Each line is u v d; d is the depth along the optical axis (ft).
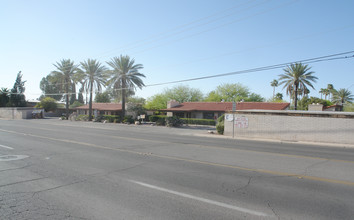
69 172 24.02
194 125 127.65
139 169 25.41
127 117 137.39
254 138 67.87
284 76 130.72
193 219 13.57
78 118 158.71
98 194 17.66
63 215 14.05
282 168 26.53
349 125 56.75
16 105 239.71
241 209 15.07
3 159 30.32
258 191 18.58
